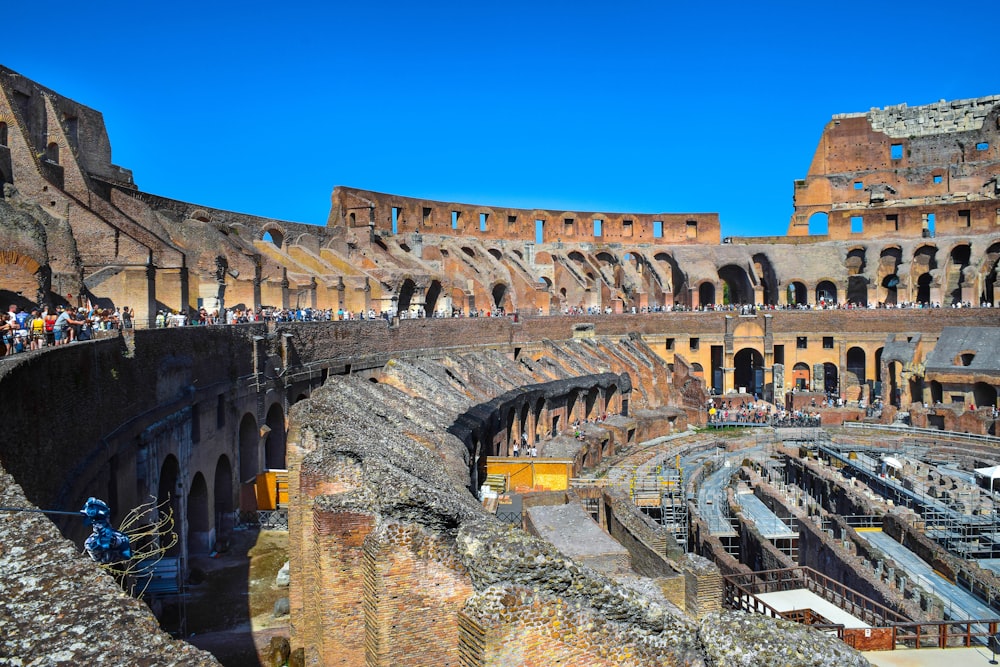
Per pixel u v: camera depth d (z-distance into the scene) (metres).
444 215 85.94
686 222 98.38
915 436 65.75
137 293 38.28
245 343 36.31
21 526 8.74
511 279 85.00
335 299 58.81
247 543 32.81
